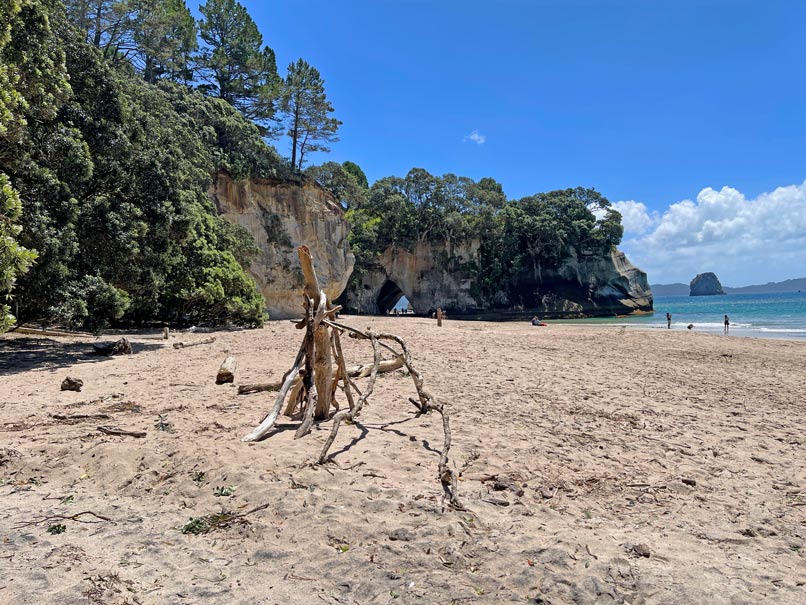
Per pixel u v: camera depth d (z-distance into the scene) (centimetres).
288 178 4638
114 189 1697
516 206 8369
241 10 5122
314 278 666
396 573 328
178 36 4709
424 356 1489
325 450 518
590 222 8356
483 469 526
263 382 1003
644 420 775
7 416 708
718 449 636
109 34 4050
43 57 1298
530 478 506
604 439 656
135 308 2427
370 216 7412
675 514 439
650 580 322
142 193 1764
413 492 448
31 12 1280
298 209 4684
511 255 7919
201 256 2770
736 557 364
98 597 295
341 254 5144
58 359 1421
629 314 8238
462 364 1335
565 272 8294
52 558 338
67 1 3394
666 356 1822
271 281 4450
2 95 945
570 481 504
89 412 736
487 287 7862
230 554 354
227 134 4228
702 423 774
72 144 1414
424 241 7650
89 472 499
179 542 369
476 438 631
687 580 326
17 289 1310
